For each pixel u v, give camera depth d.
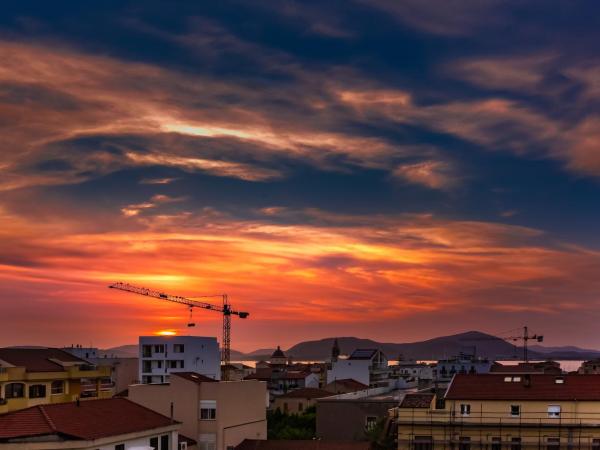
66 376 102.12
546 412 84.25
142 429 72.75
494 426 84.56
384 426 95.31
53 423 66.56
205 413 87.50
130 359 196.88
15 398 94.00
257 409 97.06
